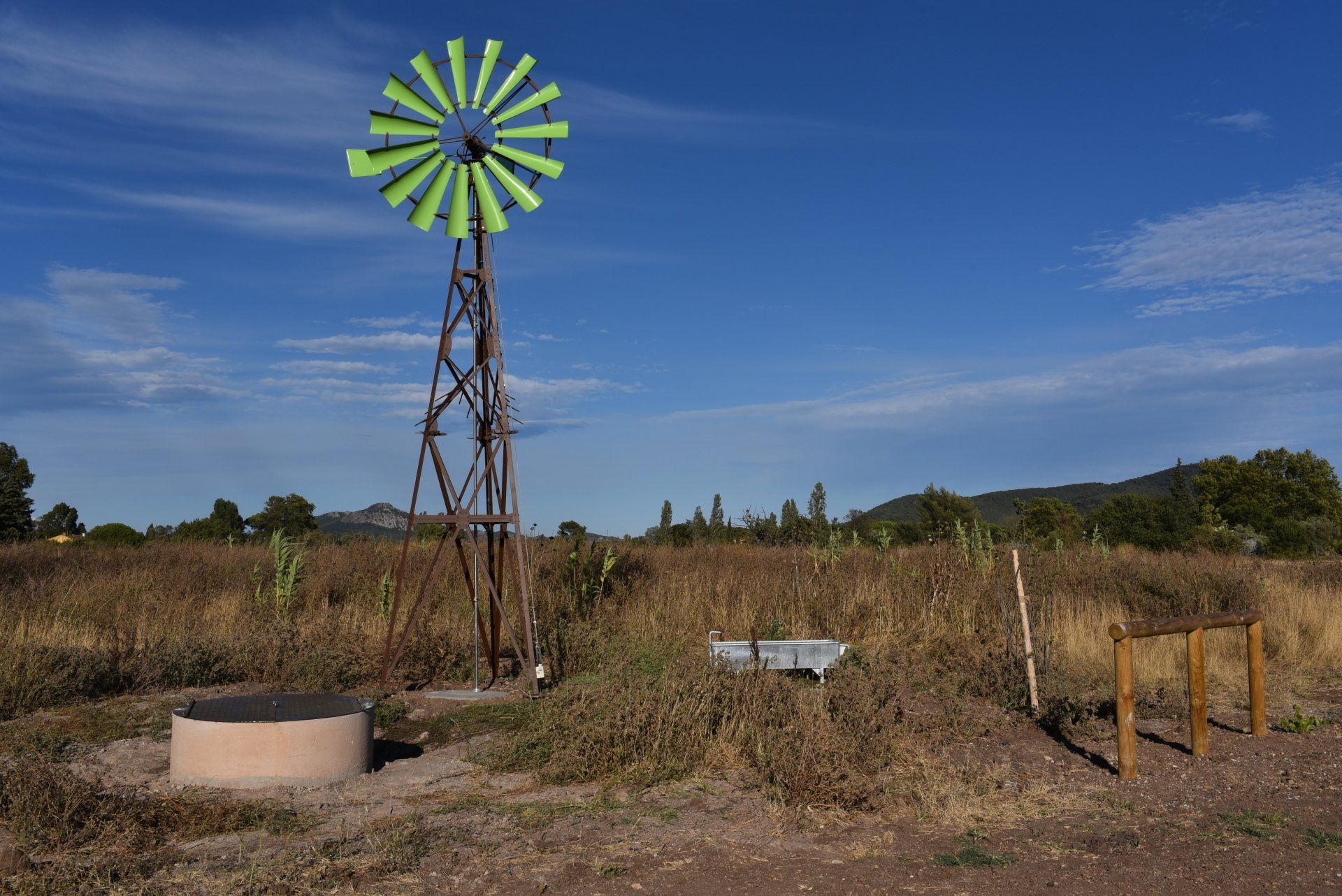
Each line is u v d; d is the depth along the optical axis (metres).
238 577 16.05
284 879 4.87
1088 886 4.89
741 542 24.42
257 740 6.79
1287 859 5.22
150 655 10.55
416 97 10.23
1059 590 14.17
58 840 5.32
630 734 7.27
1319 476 55.78
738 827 5.88
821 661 10.50
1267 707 9.82
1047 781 7.05
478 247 10.52
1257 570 17.55
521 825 5.89
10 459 44.44
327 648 10.99
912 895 4.79
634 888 4.86
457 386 10.39
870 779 6.75
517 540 10.16
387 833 5.60
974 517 33.81
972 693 9.93
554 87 10.43
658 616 13.62
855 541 21.12
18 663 9.45
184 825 5.81
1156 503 36.47
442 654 11.16
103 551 20.52
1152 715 9.23
